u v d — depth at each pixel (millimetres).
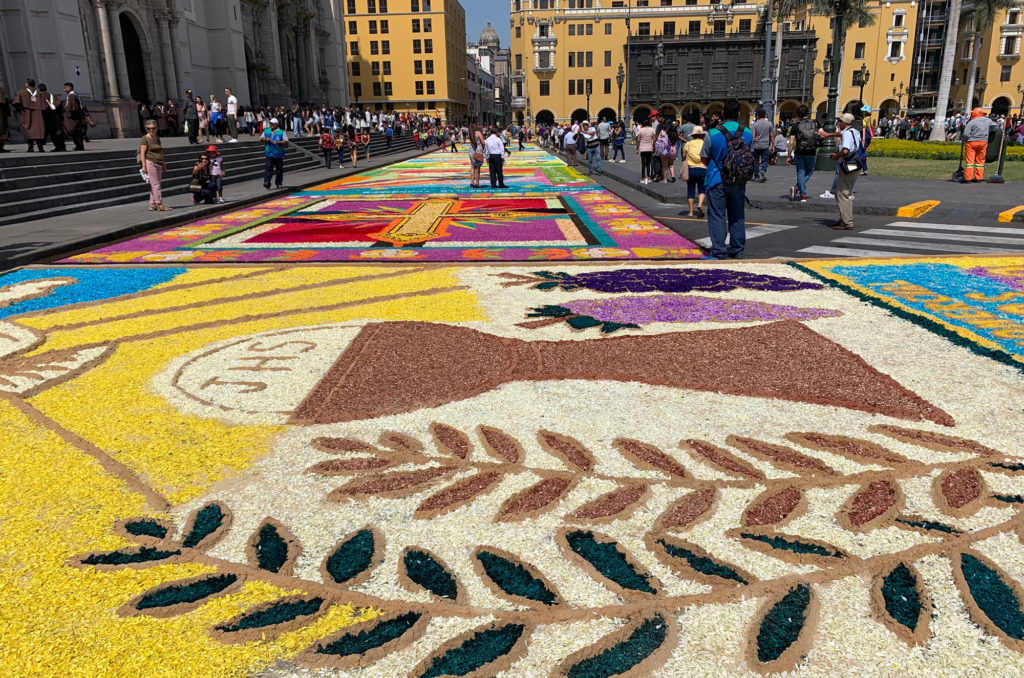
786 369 4164
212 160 14164
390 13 83500
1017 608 2133
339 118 39906
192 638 2053
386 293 6383
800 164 12242
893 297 5887
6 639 2059
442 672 1916
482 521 2621
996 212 10641
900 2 65812
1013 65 63969
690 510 2662
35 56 24828
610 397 3783
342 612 2148
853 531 2508
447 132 58094
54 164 14992
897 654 1967
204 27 36531
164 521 2670
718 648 1994
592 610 2143
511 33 70875
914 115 67125
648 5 68562
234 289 6684
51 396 3957
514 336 4953
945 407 3596
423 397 3818
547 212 12672
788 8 39375
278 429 3447
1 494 2871
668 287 6402
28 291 6711
